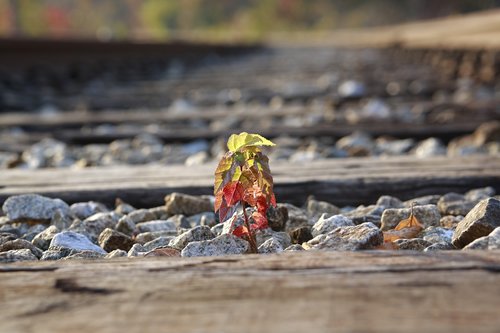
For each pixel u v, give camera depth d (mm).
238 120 8656
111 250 3117
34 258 2832
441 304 1649
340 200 4176
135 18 118438
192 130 7535
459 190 4176
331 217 3074
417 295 1711
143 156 6477
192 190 4195
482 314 1586
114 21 117812
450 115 8055
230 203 2545
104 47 19172
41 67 15820
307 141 6902
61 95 12914
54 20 97688
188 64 21109
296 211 3627
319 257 2043
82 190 4195
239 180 2543
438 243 2697
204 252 2586
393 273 1878
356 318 1590
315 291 1768
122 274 1975
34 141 7520
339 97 10719
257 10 102125
